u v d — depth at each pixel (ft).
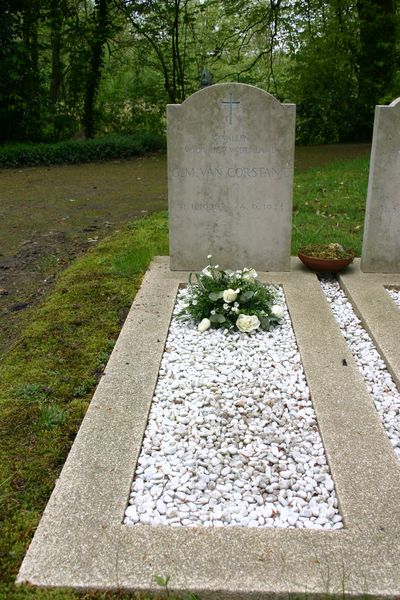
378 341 13.83
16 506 8.80
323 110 54.13
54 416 11.05
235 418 10.80
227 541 7.77
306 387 11.90
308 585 7.09
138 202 31.24
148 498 8.76
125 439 10.02
